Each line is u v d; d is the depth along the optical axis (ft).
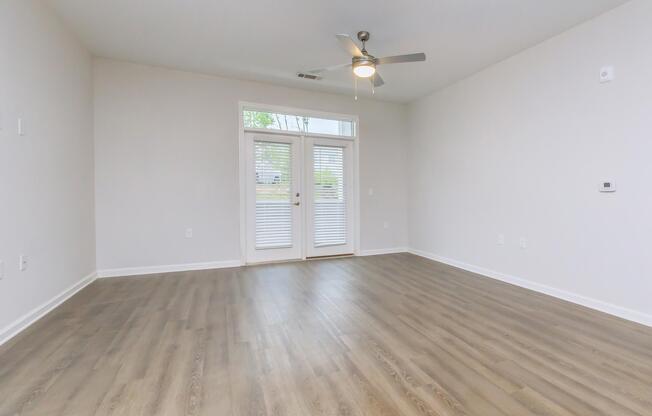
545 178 10.57
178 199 13.55
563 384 5.48
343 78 14.12
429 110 16.28
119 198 12.71
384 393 5.24
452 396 5.15
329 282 11.96
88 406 4.88
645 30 7.97
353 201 17.16
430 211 16.31
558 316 8.59
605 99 8.86
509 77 11.83
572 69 9.70
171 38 10.71
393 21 9.51
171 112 13.35
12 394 5.17
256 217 15.11
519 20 9.36
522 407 4.88
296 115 15.69
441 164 15.49
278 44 11.05
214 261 14.20
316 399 5.08
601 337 7.32
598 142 9.04
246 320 8.31
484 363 6.18
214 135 14.05
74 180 10.59
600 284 9.07
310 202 16.22
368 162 17.26
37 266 8.34
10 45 7.31
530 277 11.15
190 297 10.19
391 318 8.44
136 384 5.47
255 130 14.90
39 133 8.50
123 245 12.81
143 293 10.58
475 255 13.55
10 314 7.23
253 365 6.10
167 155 13.33
